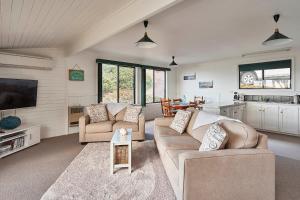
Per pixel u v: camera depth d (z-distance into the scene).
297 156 3.27
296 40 4.07
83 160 2.99
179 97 8.05
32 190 2.14
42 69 4.43
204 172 1.57
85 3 2.21
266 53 5.47
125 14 2.53
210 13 2.63
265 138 1.84
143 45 3.10
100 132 3.88
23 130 3.58
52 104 4.63
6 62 3.66
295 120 4.70
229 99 6.46
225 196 1.61
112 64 5.88
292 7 2.45
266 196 1.67
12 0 1.85
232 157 1.61
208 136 1.99
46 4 2.07
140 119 4.00
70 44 4.46
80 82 5.16
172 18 2.81
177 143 2.52
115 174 2.51
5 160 3.02
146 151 3.41
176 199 1.94
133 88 6.65
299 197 2.02
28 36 3.29
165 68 7.62
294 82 5.08
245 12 2.61
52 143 4.00
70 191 2.10
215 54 5.64
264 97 5.64
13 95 3.76
